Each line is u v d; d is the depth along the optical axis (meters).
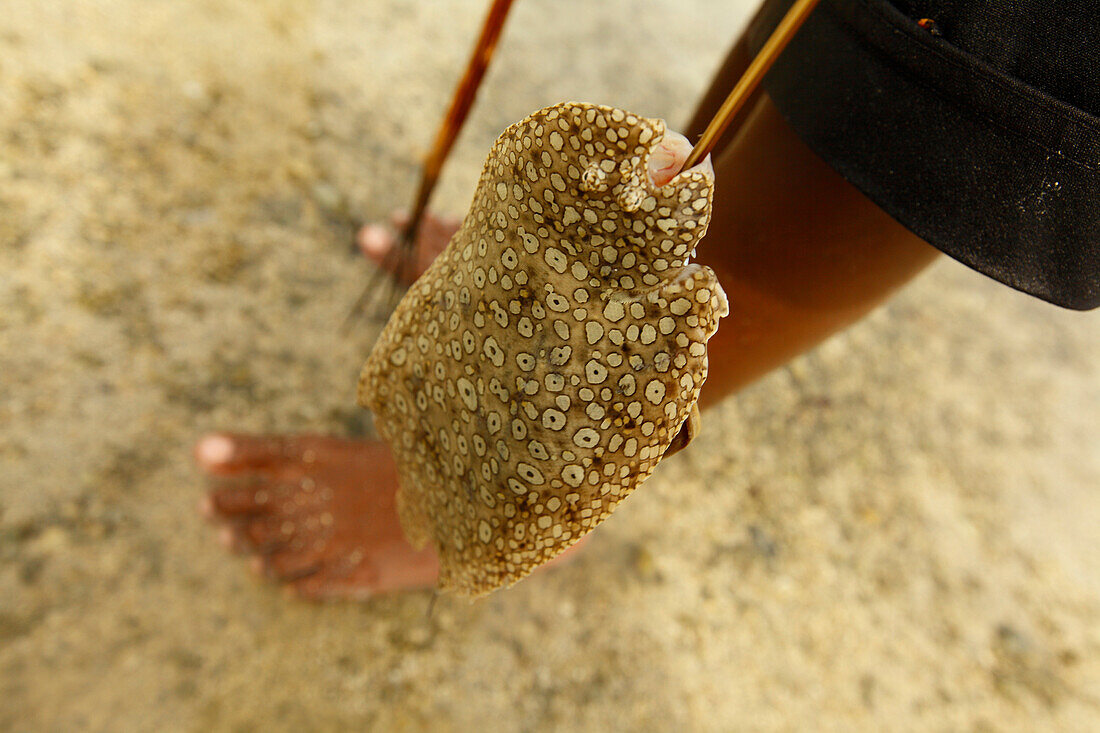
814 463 0.63
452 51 0.78
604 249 0.21
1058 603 0.60
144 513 0.47
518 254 0.22
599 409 0.22
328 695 0.45
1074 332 0.81
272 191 0.61
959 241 0.27
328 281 0.59
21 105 0.57
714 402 0.40
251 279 0.57
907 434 0.67
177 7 0.68
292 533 0.47
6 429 0.47
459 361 0.24
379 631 0.48
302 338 0.56
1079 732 0.54
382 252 0.58
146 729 0.42
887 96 0.27
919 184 0.28
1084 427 0.72
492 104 0.75
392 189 0.66
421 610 0.49
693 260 0.35
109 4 0.65
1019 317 0.80
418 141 0.70
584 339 0.22
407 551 0.47
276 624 0.47
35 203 0.54
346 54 0.73
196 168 0.60
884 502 0.62
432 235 0.58
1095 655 0.58
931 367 0.72
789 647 0.53
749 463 0.62
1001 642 0.57
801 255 0.33
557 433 0.23
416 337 0.26
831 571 0.58
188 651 0.44
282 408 0.53
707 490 0.59
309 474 0.48
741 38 0.40
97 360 0.50
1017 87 0.25
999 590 0.60
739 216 0.33
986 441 0.68
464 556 0.28
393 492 0.48
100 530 0.46
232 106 0.64
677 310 0.21
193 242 0.57
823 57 0.29
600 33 0.88
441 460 0.27
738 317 0.35
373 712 0.45
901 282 0.35
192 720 0.43
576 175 0.19
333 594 0.47
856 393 0.68
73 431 0.48
